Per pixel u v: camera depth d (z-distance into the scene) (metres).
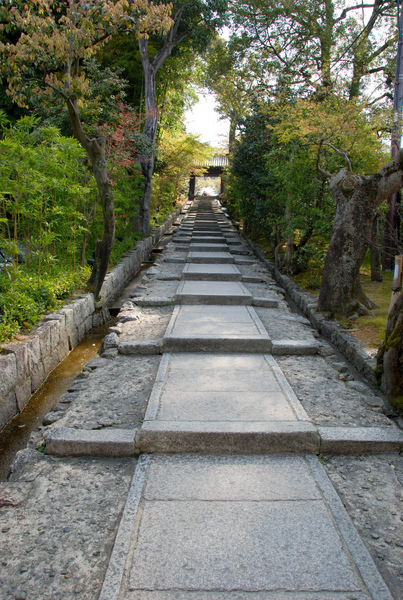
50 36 5.71
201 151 19.50
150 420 3.13
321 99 9.33
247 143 10.70
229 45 14.42
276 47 14.43
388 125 7.45
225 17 12.02
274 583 1.92
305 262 9.18
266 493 2.53
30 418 3.97
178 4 11.60
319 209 8.00
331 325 5.75
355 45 12.48
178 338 4.80
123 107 10.75
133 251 11.41
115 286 8.70
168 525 2.26
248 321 5.67
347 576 1.97
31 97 6.90
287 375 4.19
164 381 3.93
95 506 2.44
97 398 3.66
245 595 1.86
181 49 13.66
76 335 5.99
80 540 2.19
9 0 5.32
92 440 2.93
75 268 7.57
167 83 15.30
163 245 15.34
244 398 3.57
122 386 3.91
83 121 10.12
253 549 2.11
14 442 3.58
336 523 2.29
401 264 3.94
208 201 34.31
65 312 5.61
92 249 9.28
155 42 13.38
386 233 8.63
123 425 3.20
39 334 4.67
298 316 6.23
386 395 3.80
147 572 1.97
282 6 13.02
